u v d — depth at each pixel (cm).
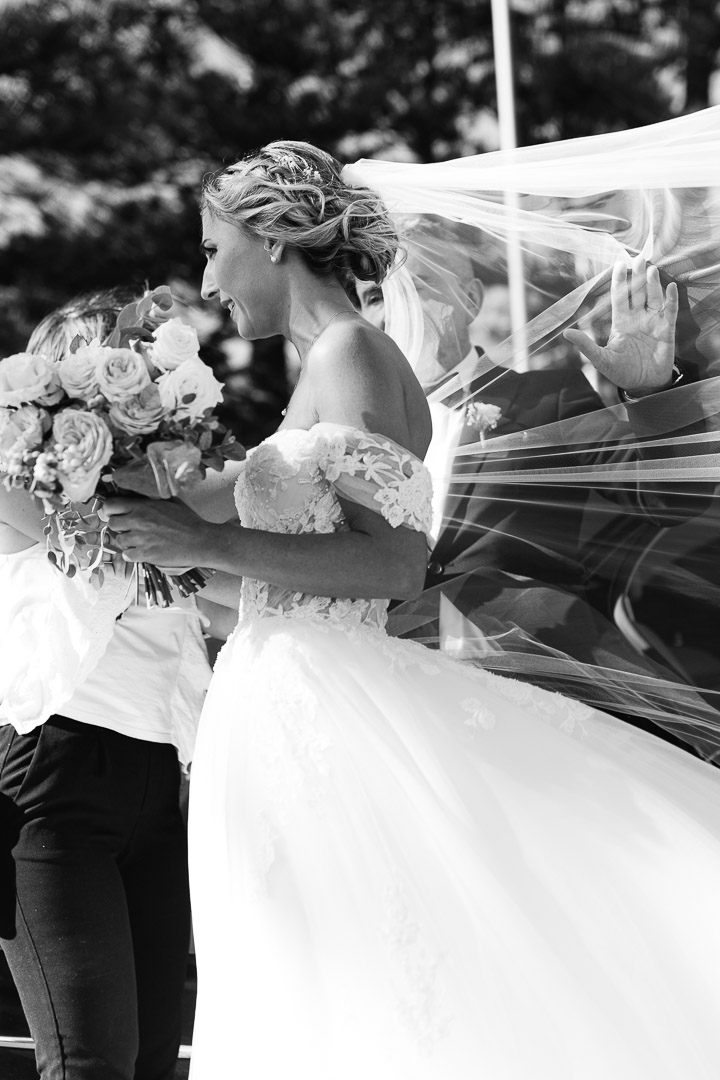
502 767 245
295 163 259
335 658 247
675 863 240
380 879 230
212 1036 237
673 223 312
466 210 309
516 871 235
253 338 271
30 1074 332
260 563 237
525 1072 220
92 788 245
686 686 325
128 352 233
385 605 263
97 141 1589
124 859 254
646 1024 225
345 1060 226
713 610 326
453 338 344
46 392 234
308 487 246
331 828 235
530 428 334
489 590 339
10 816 244
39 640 246
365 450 238
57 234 1572
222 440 240
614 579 330
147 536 235
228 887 240
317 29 1600
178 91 1577
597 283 322
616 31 1476
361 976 227
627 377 323
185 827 265
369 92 1559
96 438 228
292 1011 229
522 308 334
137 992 256
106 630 246
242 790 242
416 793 237
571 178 300
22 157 1593
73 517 238
